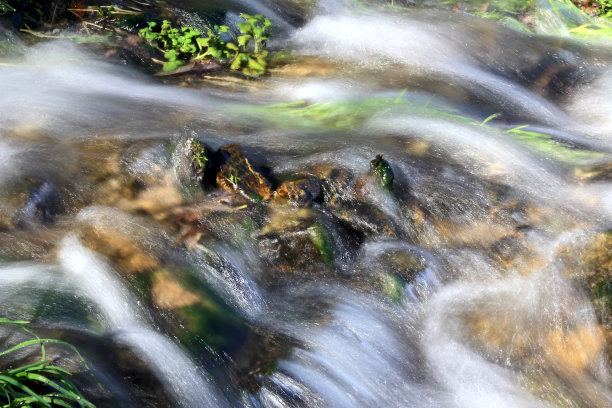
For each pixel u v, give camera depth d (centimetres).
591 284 177
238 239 179
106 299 167
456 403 166
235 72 238
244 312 172
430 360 171
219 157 191
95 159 192
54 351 157
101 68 230
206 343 165
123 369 158
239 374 162
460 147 208
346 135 210
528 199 196
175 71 234
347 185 191
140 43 240
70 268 171
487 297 179
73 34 241
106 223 179
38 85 218
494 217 192
